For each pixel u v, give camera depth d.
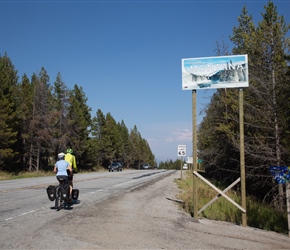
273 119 17.66
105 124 76.88
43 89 47.56
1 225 8.04
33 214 9.56
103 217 9.46
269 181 19.11
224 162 26.34
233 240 7.82
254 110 18.25
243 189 9.91
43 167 57.91
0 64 42.00
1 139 38.66
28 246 6.27
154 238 7.36
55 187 10.34
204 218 10.67
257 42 18.56
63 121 52.66
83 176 32.06
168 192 18.28
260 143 17.41
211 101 24.23
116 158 90.06
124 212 10.51
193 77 10.54
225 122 22.06
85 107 66.06
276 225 10.49
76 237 7.05
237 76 10.23
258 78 17.97
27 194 14.70
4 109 38.59
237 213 11.53
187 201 13.73
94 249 6.22
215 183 28.77
